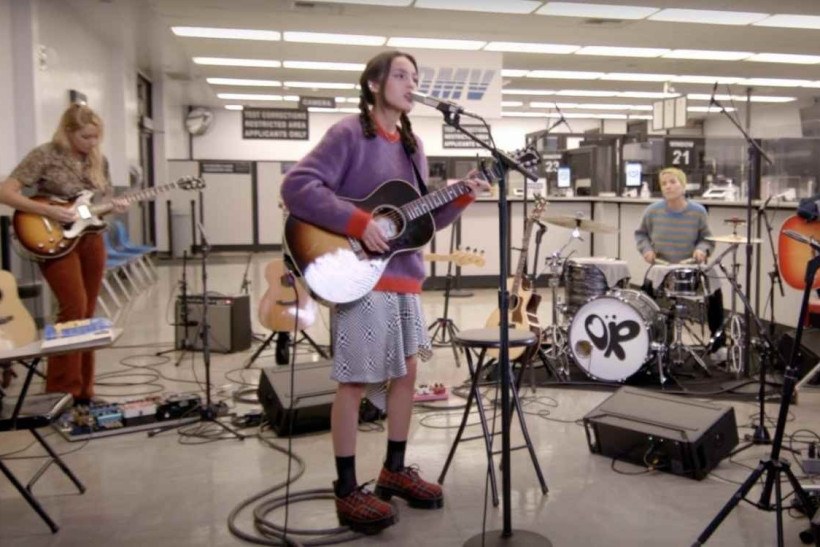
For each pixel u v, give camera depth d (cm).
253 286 985
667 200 535
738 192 836
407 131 283
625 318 461
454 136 1377
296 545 260
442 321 598
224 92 1528
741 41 1027
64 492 313
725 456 338
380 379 267
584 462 343
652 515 287
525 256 486
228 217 1527
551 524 279
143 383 491
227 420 405
